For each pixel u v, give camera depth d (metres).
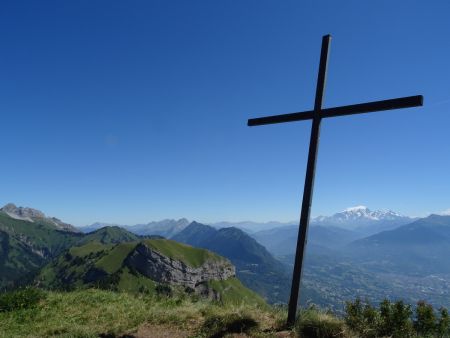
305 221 11.35
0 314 14.70
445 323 11.14
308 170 11.60
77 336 12.02
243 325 11.36
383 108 10.55
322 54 12.12
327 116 11.63
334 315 11.64
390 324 11.05
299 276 11.19
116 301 16.28
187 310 13.53
